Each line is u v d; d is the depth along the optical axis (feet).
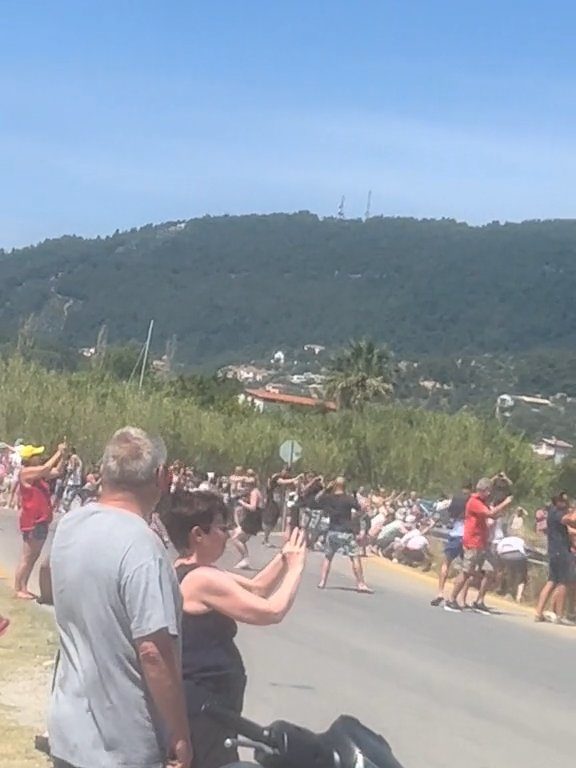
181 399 231.91
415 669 43.19
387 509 101.76
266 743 13.55
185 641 17.26
